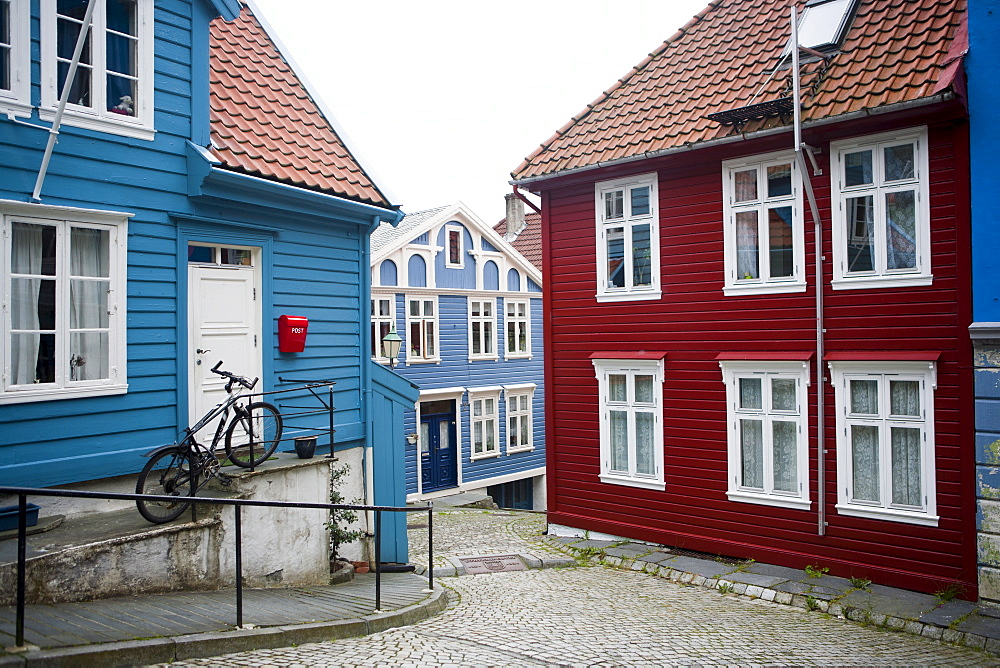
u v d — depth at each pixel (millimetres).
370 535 11008
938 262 9828
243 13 11883
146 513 7031
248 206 9312
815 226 10836
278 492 8438
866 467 10539
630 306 13070
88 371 7664
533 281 29297
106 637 5066
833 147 10703
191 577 7203
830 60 11172
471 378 26500
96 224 7723
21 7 7156
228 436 8250
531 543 13836
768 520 11445
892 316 10219
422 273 24953
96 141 7734
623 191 13172
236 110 10031
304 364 10219
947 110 9484
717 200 11977
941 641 8438
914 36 10570
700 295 12195
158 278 8320
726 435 11891
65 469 7355
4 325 6945
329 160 10688
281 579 8445
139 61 8180
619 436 13391
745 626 8492
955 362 9680
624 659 6484
